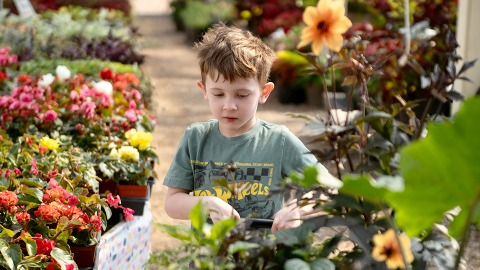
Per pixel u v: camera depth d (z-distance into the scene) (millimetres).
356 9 12523
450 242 2025
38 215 3305
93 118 4973
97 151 4805
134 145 4777
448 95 2410
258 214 2650
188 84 12430
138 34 12312
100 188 4398
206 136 2930
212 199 2580
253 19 15461
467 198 1544
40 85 5539
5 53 7406
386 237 1884
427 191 1549
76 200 3402
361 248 2029
